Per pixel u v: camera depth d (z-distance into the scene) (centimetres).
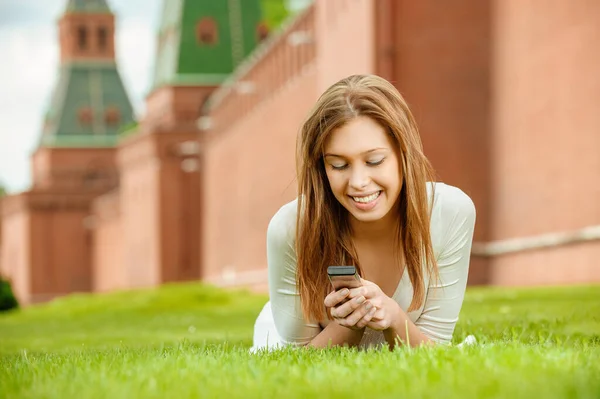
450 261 563
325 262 559
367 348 596
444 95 2670
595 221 2078
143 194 7256
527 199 2402
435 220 551
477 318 1054
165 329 1527
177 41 7288
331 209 548
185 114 7212
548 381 359
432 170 540
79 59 10844
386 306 527
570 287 1852
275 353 535
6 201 10900
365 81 514
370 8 2695
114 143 10500
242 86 4825
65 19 10838
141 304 3356
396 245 555
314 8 3644
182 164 6900
